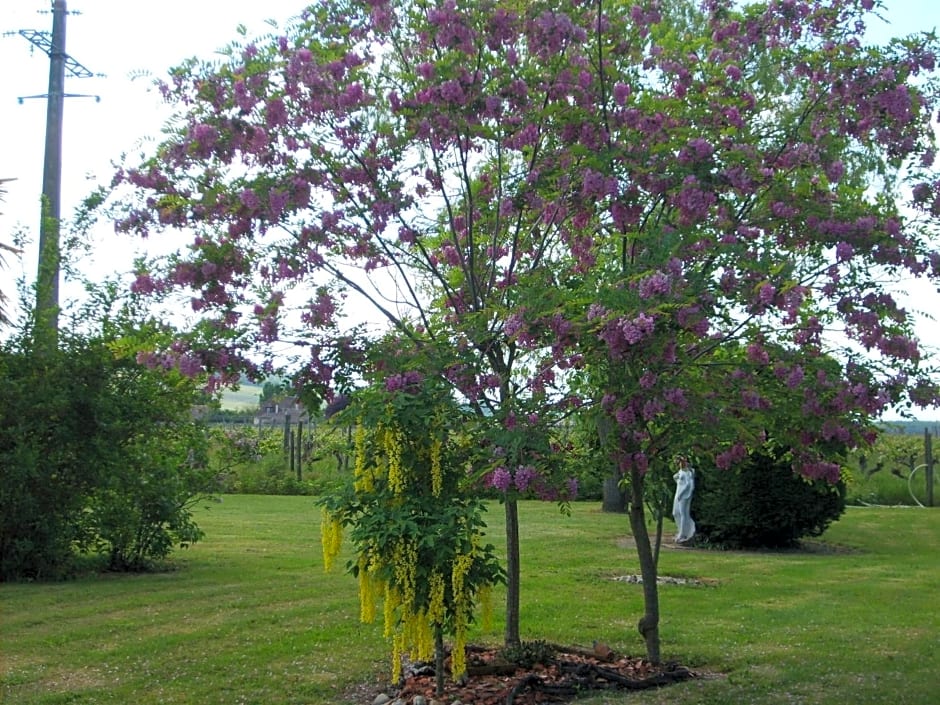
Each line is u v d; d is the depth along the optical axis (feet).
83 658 22.90
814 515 45.52
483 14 19.80
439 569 18.56
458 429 18.97
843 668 21.99
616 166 19.69
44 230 36.50
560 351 17.85
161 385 36.17
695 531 47.91
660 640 25.07
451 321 20.67
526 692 19.40
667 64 21.39
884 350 18.83
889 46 19.94
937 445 75.56
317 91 20.20
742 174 19.15
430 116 20.01
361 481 19.19
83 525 36.22
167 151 20.29
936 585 34.71
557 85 20.25
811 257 19.84
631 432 19.49
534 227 22.31
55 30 49.16
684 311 16.90
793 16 20.89
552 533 51.01
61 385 34.50
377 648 23.82
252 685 20.61
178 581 34.27
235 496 77.51
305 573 36.17
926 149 20.13
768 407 19.51
